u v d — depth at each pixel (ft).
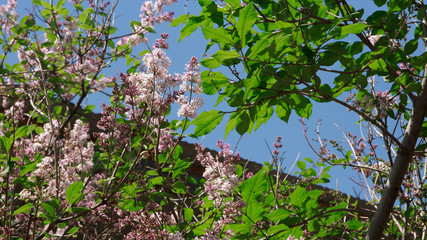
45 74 16.66
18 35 17.35
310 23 9.44
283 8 10.09
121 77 11.03
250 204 10.00
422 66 10.37
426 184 14.01
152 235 11.54
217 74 10.39
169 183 12.24
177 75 11.21
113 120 11.61
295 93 10.04
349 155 15.47
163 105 11.16
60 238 11.49
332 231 13.43
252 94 10.66
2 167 12.59
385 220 10.96
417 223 13.79
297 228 11.19
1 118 16.53
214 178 11.66
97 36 17.04
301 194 11.27
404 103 11.44
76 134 13.12
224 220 10.80
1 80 17.62
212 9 9.57
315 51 9.12
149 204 12.41
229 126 10.75
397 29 10.98
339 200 17.04
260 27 10.96
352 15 10.17
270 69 9.86
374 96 11.91
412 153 10.96
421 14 9.94
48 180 11.42
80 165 12.88
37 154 13.38
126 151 13.02
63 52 17.79
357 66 9.97
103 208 12.74
